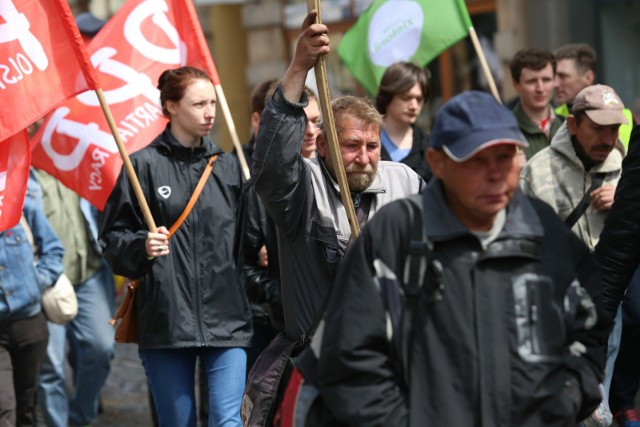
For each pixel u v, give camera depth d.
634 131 10.80
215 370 12.59
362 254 7.30
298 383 7.71
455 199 7.28
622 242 10.78
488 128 6.97
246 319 12.75
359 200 10.04
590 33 30.98
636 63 30.38
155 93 15.30
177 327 12.39
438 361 7.05
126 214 12.53
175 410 12.53
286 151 9.41
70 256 16.81
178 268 12.52
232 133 15.13
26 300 14.54
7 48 12.41
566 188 12.57
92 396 17.03
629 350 13.34
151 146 12.82
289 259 9.93
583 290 7.37
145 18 15.30
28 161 12.88
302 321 9.88
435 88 33.88
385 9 18.66
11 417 14.17
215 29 39.12
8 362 14.47
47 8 12.38
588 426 11.30
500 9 32.56
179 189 12.68
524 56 16.55
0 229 12.81
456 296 7.09
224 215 12.79
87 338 16.91
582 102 12.28
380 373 7.12
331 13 35.25
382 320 7.16
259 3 38.16
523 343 7.05
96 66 15.22
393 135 15.79
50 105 12.41
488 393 6.99
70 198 17.02
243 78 39.09
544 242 7.27
